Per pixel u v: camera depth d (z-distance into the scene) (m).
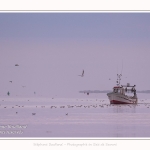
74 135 169.50
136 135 170.12
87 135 169.50
